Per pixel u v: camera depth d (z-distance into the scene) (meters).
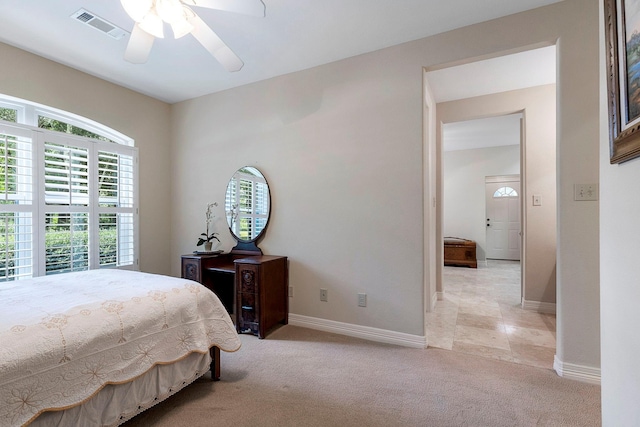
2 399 1.05
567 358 2.01
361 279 2.68
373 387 1.90
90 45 2.50
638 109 0.90
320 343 2.56
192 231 3.68
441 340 2.63
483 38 2.24
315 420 1.60
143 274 2.20
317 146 2.89
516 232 7.14
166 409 1.68
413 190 2.48
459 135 5.74
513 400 1.76
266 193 3.14
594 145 1.94
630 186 0.98
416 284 2.47
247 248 3.23
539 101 3.40
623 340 1.03
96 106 3.07
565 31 2.01
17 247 2.51
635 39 0.91
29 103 2.63
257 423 1.58
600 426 1.54
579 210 1.97
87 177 2.99
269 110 3.15
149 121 3.59
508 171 6.84
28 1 1.97
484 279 5.12
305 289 2.95
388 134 2.57
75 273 2.20
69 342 1.24
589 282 1.95
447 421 1.59
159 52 2.61
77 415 1.27
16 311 1.34
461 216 7.20
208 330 1.88
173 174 3.81
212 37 1.76
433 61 2.40
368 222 2.65
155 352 1.56
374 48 2.59
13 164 2.51
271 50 2.61
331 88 2.82
